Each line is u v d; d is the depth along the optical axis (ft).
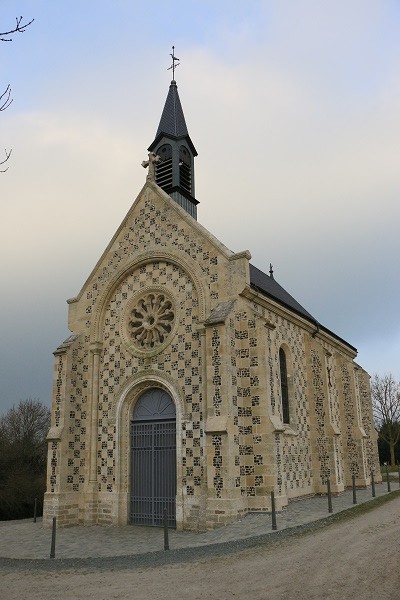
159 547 51.98
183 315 71.10
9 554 52.16
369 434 117.39
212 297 68.90
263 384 63.41
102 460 73.20
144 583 37.40
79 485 73.15
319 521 56.08
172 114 95.81
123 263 79.05
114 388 74.95
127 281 78.84
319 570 36.96
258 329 65.16
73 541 58.59
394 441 194.08
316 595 31.45
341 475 87.30
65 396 74.33
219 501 58.39
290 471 75.36
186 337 69.77
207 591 33.91
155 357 71.87
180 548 49.78
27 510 149.89
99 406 75.66
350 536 47.75
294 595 31.73
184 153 93.76
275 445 61.52
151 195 79.36
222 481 58.80
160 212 77.51
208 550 47.29
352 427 99.55
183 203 89.81
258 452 61.77
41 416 219.20
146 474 70.69
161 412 71.56
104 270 80.84
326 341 101.65
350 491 92.22
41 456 184.85
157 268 76.07
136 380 72.79
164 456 69.51
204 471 63.16
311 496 81.20
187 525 62.59
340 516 59.31
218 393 61.98
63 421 73.20
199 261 71.26
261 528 53.67
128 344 75.20
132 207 80.89
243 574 37.60
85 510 71.15
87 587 37.35
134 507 70.54
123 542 56.65
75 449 73.92
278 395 72.43
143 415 73.26
